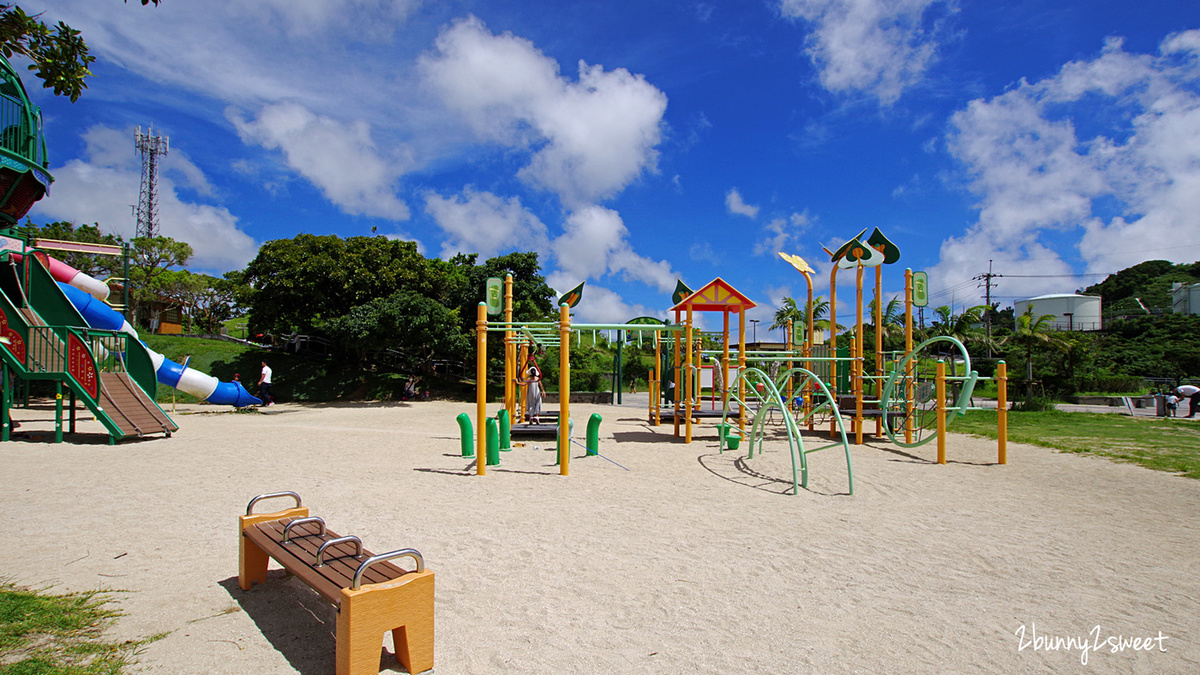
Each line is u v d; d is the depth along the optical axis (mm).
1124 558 5246
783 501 7293
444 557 4953
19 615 3611
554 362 29625
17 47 4527
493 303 13312
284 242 24484
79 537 5348
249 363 27016
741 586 4422
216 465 9227
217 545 5148
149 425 12352
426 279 27094
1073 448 12289
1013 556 5258
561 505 6887
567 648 3404
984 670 3250
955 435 14508
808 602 4145
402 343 24500
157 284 40875
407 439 12906
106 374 13047
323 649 3311
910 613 3994
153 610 3781
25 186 13383
